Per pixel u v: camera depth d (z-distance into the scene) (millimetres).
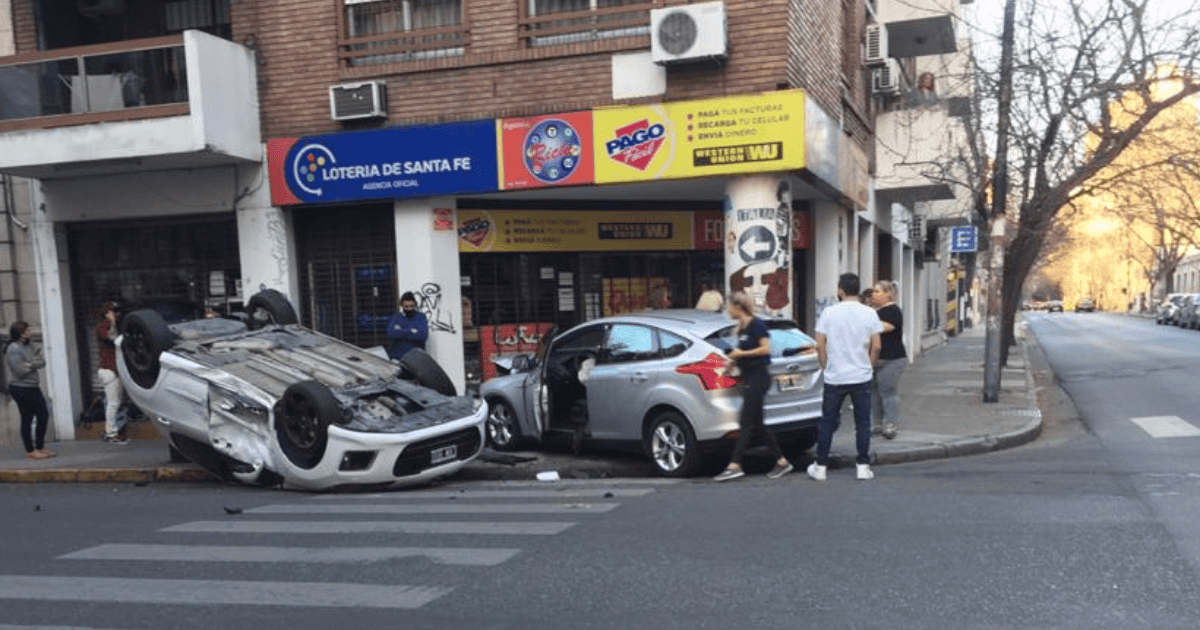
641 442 8492
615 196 12250
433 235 11562
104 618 4742
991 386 12523
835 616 4215
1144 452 8641
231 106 11445
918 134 16531
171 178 12328
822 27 12250
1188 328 40406
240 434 8648
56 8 13102
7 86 11750
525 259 12469
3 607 5020
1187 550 5082
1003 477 7621
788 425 8164
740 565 5113
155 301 12945
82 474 10133
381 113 11469
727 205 10719
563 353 9422
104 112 11297
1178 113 18719
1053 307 103312
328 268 12328
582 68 10930
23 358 11062
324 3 11734
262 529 6758
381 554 5758
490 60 11195
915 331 23875
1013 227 18516
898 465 8711
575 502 7273
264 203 12016
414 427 8211
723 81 10422
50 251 12906
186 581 5375
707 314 8680
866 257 17031
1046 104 14242
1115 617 4082
